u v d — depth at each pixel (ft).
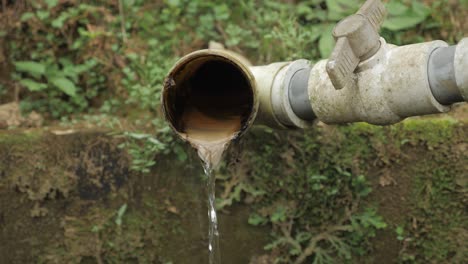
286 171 2.73
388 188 2.71
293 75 2.55
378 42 2.33
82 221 2.74
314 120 2.59
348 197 2.72
